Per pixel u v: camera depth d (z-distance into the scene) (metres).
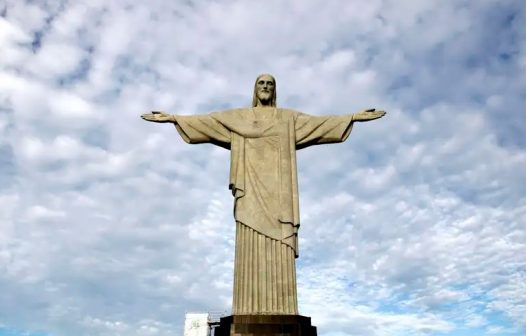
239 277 23.73
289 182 25.62
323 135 27.12
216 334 23.31
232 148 26.41
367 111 27.39
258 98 27.94
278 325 22.38
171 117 26.95
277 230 24.59
